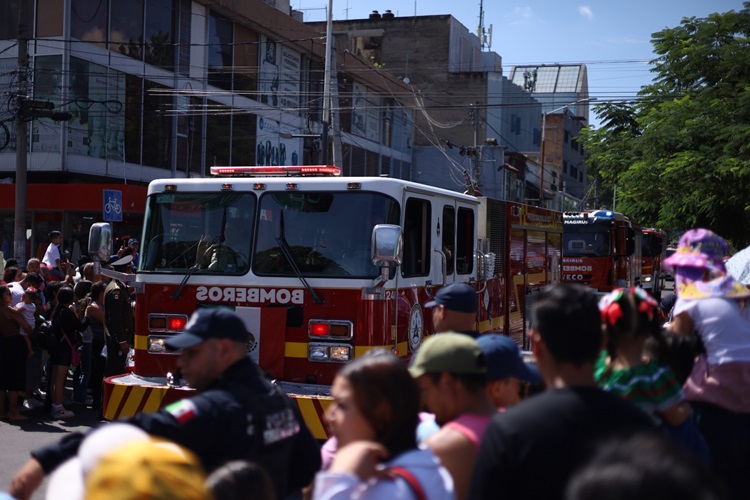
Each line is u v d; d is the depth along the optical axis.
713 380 4.62
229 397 3.57
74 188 25.77
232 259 8.33
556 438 2.66
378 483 2.77
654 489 1.53
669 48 22.53
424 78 56.53
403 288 8.36
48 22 25.94
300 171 8.93
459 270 10.03
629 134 23.52
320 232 8.16
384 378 3.16
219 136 31.94
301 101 36.97
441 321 5.44
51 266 16.89
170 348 3.73
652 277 36.34
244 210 8.38
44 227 26.45
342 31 56.41
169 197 8.61
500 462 2.69
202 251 8.42
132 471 1.91
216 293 8.31
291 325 8.11
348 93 40.47
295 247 8.18
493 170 49.91
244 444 3.52
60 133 25.86
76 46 26.08
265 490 2.62
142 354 8.49
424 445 3.31
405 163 47.75
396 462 2.92
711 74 21.92
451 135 56.03
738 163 19.48
